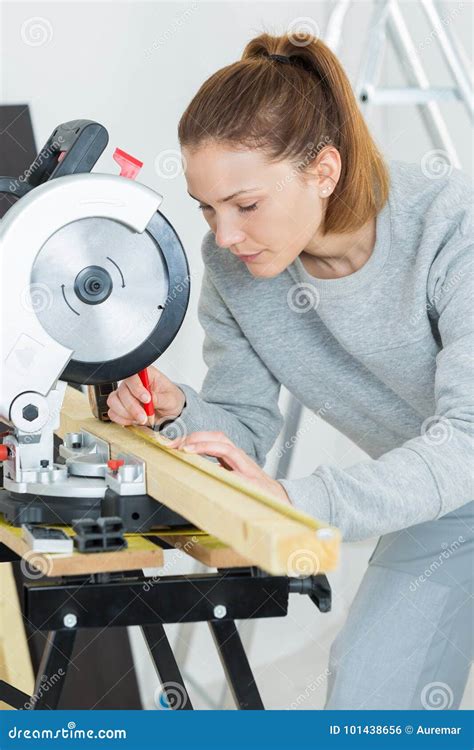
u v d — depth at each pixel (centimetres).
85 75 275
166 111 284
